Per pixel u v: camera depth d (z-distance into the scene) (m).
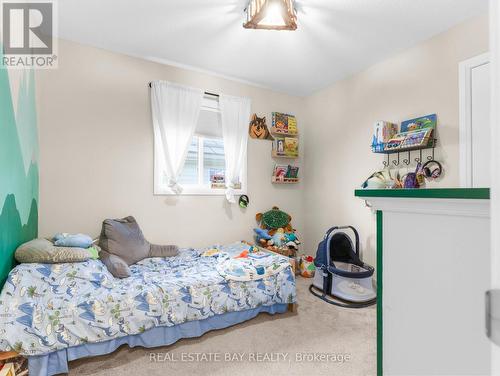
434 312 0.48
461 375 0.44
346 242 2.83
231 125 3.13
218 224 3.14
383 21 2.09
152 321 1.74
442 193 0.45
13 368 1.34
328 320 2.19
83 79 2.44
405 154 2.49
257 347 1.82
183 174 3.01
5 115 1.50
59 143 2.34
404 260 0.53
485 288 0.42
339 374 1.56
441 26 2.15
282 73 3.02
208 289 1.96
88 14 2.04
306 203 3.68
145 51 2.58
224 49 2.54
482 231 0.42
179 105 2.80
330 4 1.91
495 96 0.28
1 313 1.34
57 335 1.47
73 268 1.72
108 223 2.31
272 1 1.68
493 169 0.28
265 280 2.20
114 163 2.57
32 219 2.03
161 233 2.80
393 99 2.60
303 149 3.75
